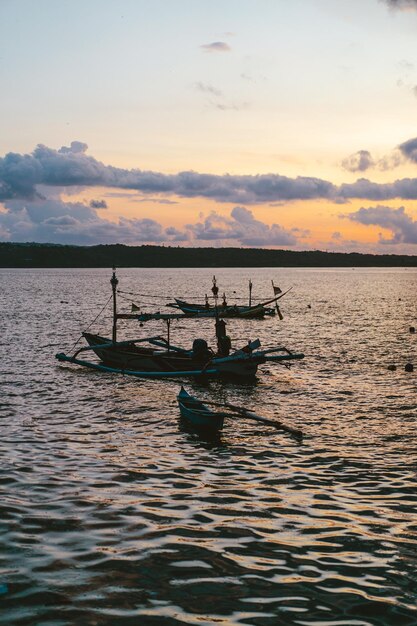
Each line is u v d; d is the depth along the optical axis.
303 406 22.92
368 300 100.81
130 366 30.53
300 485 14.38
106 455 16.53
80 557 10.50
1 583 9.56
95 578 9.80
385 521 12.30
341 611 9.01
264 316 67.69
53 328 51.19
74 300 94.94
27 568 10.06
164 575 9.95
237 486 14.26
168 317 38.25
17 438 17.92
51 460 15.92
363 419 20.86
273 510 12.80
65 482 14.27
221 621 8.70
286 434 18.92
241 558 10.60
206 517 12.38
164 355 30.97
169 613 8.87
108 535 11.41
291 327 55.38
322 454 16.88
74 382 27.05
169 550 10.85
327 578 9.95
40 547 10.84
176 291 138.00
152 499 13.32
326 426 19.95
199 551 10.84
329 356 36.06
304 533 11.66
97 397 24.14
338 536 11.55
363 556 10.74
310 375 29.56
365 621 8.76
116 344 31.84
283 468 15.64
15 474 14.73
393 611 9.02
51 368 30.47
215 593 9.44
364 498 13.55
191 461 16.14
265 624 8.65
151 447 17.42
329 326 55.91
